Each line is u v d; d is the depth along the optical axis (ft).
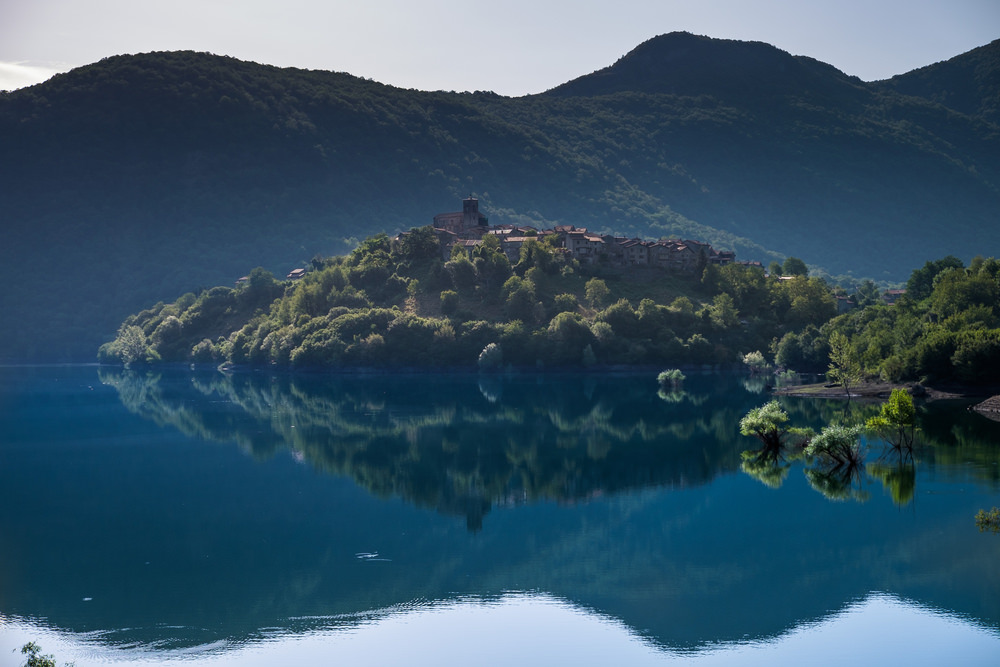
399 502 393.09
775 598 271.28
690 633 246.27
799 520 342.64
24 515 374.22
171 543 333.21
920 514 337.31
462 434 564.30
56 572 299.38
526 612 263.70
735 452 481.46
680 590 279.28
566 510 375.45
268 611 263.29
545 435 555.28
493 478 436.76
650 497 391.45
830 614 258.16
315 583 287.89
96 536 341.62
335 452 508.12
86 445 540.52
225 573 297.53
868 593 271.49
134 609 264.72
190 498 402.52
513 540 333.42
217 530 350.23
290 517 368.48
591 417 626.64
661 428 571.69
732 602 268.62
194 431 590.14
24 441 556.92
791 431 470.80
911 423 405.59
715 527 342.23
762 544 319.88
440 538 337.52
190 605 268.00
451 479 436.76
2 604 269.03
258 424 618.44
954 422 504.84
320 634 246.88
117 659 231.30
